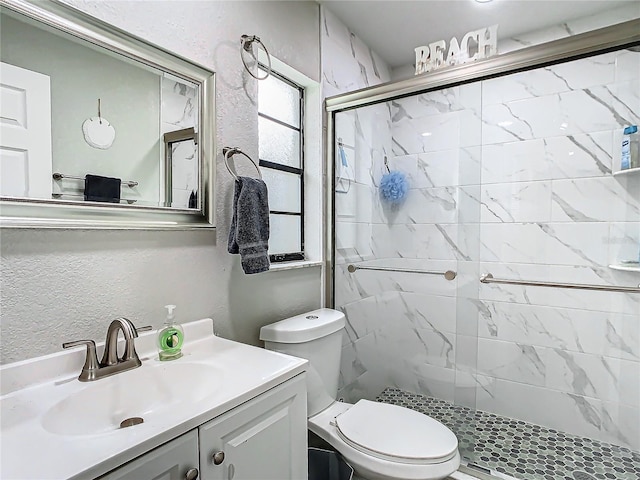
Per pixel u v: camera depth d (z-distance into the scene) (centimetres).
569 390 196
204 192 131
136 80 112
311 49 191
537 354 205
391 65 269
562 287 198
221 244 139
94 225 100
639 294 179
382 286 212
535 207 205
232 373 99
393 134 204
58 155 94
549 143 200
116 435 68
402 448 128
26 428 71
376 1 196
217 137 137
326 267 200
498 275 216
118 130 107
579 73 191
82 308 99
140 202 112
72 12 96
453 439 135
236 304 146
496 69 164
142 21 113
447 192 197
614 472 163
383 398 212
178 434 73
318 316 171
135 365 102
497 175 215
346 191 205
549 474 161
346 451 134
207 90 132
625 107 181
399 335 210
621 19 199
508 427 201
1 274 84
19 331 87
